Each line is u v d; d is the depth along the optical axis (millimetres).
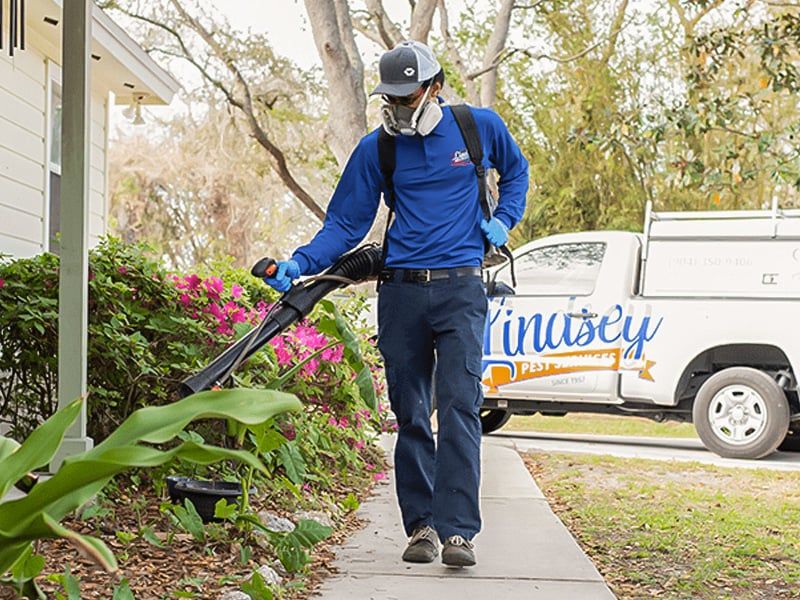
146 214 34594
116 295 5973
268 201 34281
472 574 4375
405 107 4336
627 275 10172
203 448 1998
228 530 4566
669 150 27594
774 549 5148
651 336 9945
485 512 5859
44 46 9484
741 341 9680
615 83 28359
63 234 5574
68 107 5664
